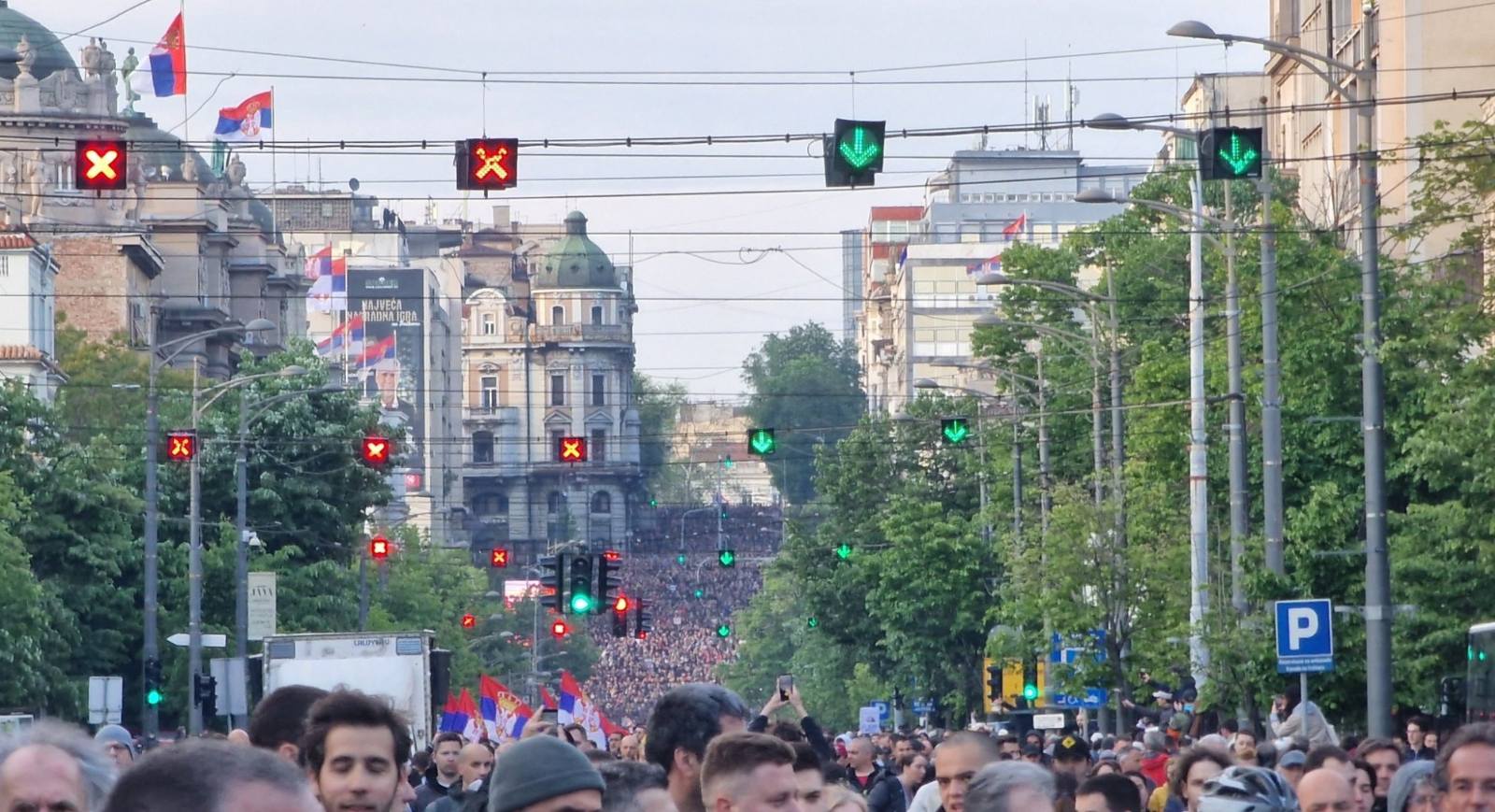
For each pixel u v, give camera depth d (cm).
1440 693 8706
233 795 1123
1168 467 12394
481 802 2477
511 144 6869
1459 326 9094
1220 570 10619
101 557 16750
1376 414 7950
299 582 19450
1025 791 2211
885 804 4772
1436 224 9206
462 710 10369
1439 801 2372
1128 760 5588
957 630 18475
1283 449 9938
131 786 1128
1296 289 9962
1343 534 9200
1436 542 8650
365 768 2219
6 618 14212
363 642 10825
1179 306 18200
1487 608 8594
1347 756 3566
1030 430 18762
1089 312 16450
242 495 15875
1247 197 18875
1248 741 5291
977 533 18962
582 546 17350
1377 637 7881
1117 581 12438
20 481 16375
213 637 14862
